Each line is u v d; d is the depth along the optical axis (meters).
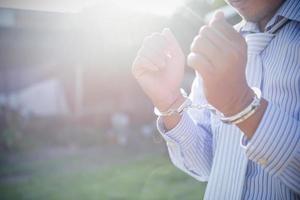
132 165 9.79
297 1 1.29
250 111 1.07
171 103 1.44
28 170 9.61
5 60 15.58
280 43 1.30
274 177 1.23
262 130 1.07
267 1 1.33
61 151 12.07
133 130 15.34
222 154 1.44
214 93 1.04
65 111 16.56
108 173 8.98
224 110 1.07
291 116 1.15
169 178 7.89
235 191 1.35
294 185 1.09
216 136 1.53
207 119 1.65
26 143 12.57
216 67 1.01
